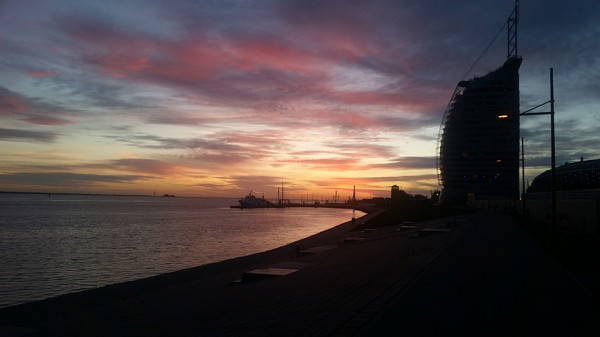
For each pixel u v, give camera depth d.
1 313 16.06
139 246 48.44
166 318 12.59
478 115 156.25
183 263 36.38
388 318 8.34
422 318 8.30
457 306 9.24
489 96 155.75
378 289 11.58
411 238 33.28
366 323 8.10
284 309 10.84
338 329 7.88
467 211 90.00
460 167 158.00
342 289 12.59
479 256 18.16
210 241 55.16
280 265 22.38
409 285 11.65
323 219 126.06
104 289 21.28
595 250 20.58
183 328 10.73
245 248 47.72
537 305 9.32
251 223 98.44
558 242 23.69
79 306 17.36
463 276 13.05
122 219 101.88
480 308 9.05
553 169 24.36
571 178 94.38
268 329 8.96
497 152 153.50
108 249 45.50
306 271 19.41
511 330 7.50
